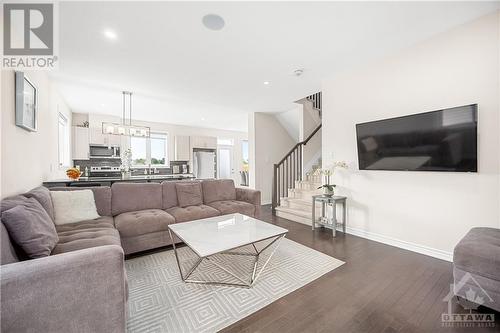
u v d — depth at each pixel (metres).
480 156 2.19
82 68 3.04
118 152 5.95
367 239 3.12
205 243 1.87
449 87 2.37
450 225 2.40
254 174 5.79
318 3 1.87
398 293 1.82
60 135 4.44
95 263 1.06
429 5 1.94
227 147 8.88
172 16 2.00
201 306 1.66
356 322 1.49
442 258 2.45
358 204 3.26
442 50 2.41
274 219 4.33
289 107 5.35
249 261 2.43
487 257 1.52
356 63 3.07
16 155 1.98
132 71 3.18
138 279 2.05
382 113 2.94
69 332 1.01
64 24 2.08
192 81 3.60
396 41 2.53
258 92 4.19
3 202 1.46
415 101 2.63
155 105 5.06
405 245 2.76
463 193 2.31
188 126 7.90
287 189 5.42
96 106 5.08
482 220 2.20
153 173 7.03
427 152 2.48
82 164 5.72
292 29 2.24
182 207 3.35
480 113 2.18
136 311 1.60
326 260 2.45
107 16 1.98
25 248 1.37
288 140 6.51
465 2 1.92
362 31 2.31
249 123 5.93
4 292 0.89
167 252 2.68
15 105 1.96
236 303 1.70
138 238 2.55
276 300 1.74
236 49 2.62
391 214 2.89
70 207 2.41
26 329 0.93
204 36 2.33
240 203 3.66
